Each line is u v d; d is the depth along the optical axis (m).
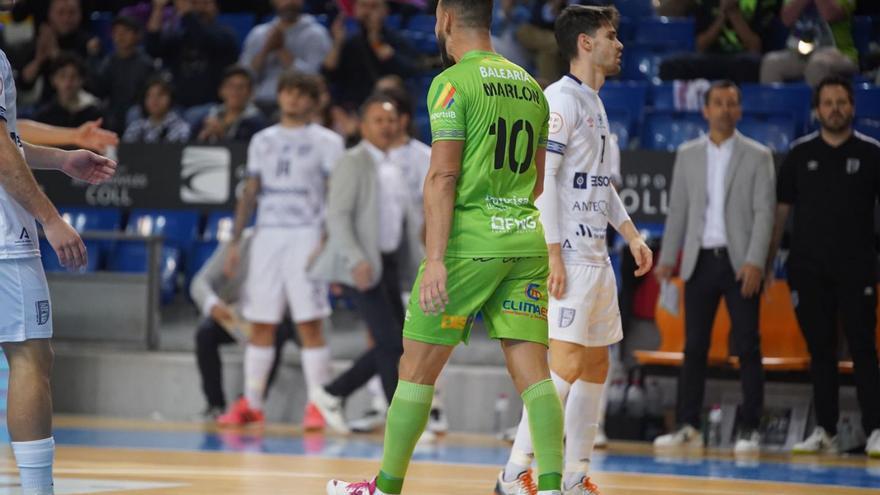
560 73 34.06
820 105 24.95
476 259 12.35
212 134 32.75
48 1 40.06
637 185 27.98
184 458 20.66
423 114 34.94
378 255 25.64
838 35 30.89
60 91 34.41
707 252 25.02
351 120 32.44
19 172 11.64
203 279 28.23
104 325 31.09
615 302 15.31
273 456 21.31
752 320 24.81
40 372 12.20
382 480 12.66
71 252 11.90
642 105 31.42
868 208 24.75
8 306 11.91
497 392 27.44
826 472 20.73
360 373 26.77
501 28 34.78
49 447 12.16
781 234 25.62
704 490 17.17
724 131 25.16
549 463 12.33
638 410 26.92
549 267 14.20
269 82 36.34
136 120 34.78
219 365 28.67
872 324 24.56
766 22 32.91
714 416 26.28
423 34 38.09
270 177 27.56
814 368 24.88
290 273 27.31
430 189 12.26
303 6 41.56
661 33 35.84
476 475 18.86
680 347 27.27
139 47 39.53
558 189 14.87
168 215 32.94
